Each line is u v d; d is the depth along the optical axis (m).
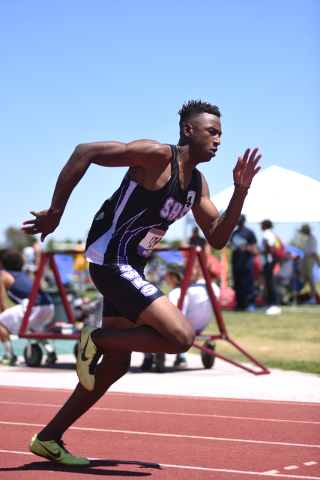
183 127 9.20
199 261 20.84
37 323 23.39
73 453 10.49
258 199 20.11
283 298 49.56
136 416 13.94
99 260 9.17
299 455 10.32
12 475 8.95
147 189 8.93
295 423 13.07
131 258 9.31
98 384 9.41
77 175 8.55
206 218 9.73
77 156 8.55
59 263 36.28
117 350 9.27
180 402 15.88
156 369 20.52
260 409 14.81
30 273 44.38
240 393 16.66
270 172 20.92
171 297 21.33
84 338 8.94
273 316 40.41
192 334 8.63
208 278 20.89
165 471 9.28
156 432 12.23
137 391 17.58
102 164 8.76
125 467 9.52
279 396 16.28
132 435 11.96
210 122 9.06
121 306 8.91
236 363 19.94
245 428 12.56
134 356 26.34
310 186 19.98
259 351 26.09
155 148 8.74
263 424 12.98
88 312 30.31
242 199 9.34
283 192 19.98
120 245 9.19
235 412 14.41
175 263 22.78
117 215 9.20
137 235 9.23
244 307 45.47
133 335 8.68
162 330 8.51
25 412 14.41
